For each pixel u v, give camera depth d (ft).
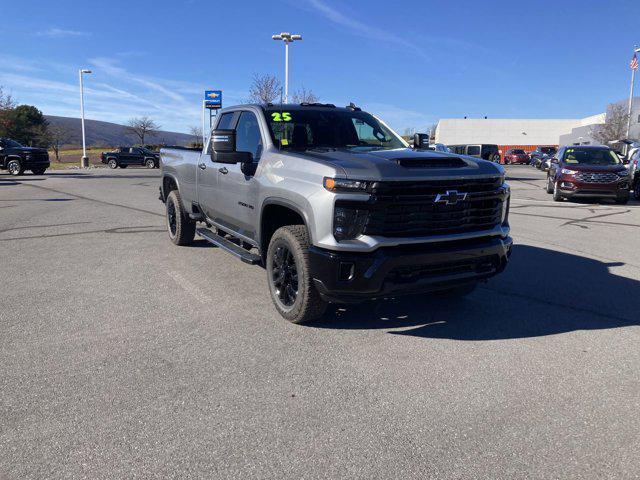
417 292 13.14
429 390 10.89
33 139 186.60
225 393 10.71
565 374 11.68
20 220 34.50
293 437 9.15
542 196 55.26
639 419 9.81
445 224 13.08
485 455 8.66
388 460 8.51
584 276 20.17
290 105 18.16
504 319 15.28
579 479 8.06
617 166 46.70
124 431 9.27
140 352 12.73
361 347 13.14
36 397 10.45
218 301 16.84
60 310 15.84
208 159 20.35
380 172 12.28
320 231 12.67
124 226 31.96
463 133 254.68
